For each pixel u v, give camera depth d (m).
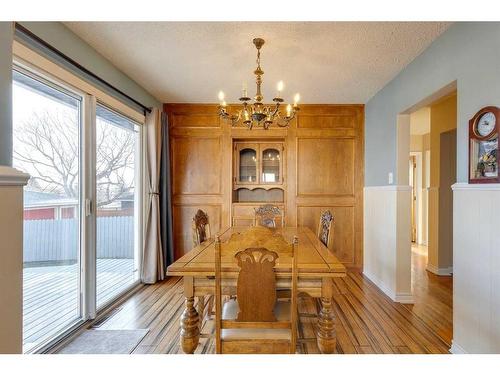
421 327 2.35
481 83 1.77
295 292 1.49
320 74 3.01
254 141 4.27
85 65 2.35
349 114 4.07
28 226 1.90
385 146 3.31
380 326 2.37
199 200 4.12
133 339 2.15
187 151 4.14
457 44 2.00
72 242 2.30
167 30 2.17
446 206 3.95
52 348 2.00
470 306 1.82
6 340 0.85
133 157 3.44
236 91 3.59
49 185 2.06
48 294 2.06
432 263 4.05
